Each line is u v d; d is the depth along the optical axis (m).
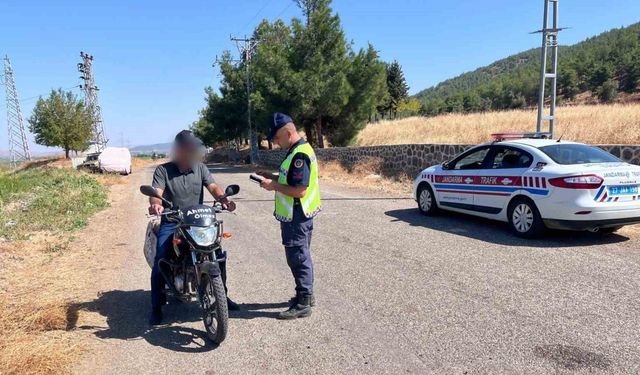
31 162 54.38
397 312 4.77
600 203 6.89
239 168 32.88
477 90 117.75
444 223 9.11
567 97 99.94
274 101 26.61
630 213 7.00
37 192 15.94
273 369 3.77
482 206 8.55
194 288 4.59
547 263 6.23
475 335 4.19
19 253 7.56
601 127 17.03
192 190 4.77
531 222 7.53
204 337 4.43
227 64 40.31
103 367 3.89
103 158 29.02
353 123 27.19
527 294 5.10
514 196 7.81
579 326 4.28
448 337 4.17
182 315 5.01
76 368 3.88
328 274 6.09
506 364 3.67
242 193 15.33
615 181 6.94
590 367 3.58
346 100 25.06
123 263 7.06
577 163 7.39
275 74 26.30
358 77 26.09
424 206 10.06
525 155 7.88
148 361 3.98
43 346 4.14
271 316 4.84
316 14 25.69
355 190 14.82
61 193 15.27
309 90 24.70
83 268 6.80
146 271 6.63
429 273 5.96
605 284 5.33
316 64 25.30
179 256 4.51
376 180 16.78
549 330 4.22
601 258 6.38
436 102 111.88
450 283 5.56
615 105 27.11
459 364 3.71
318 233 8.58
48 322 4.71
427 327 4.39
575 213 6.95
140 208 13.20
